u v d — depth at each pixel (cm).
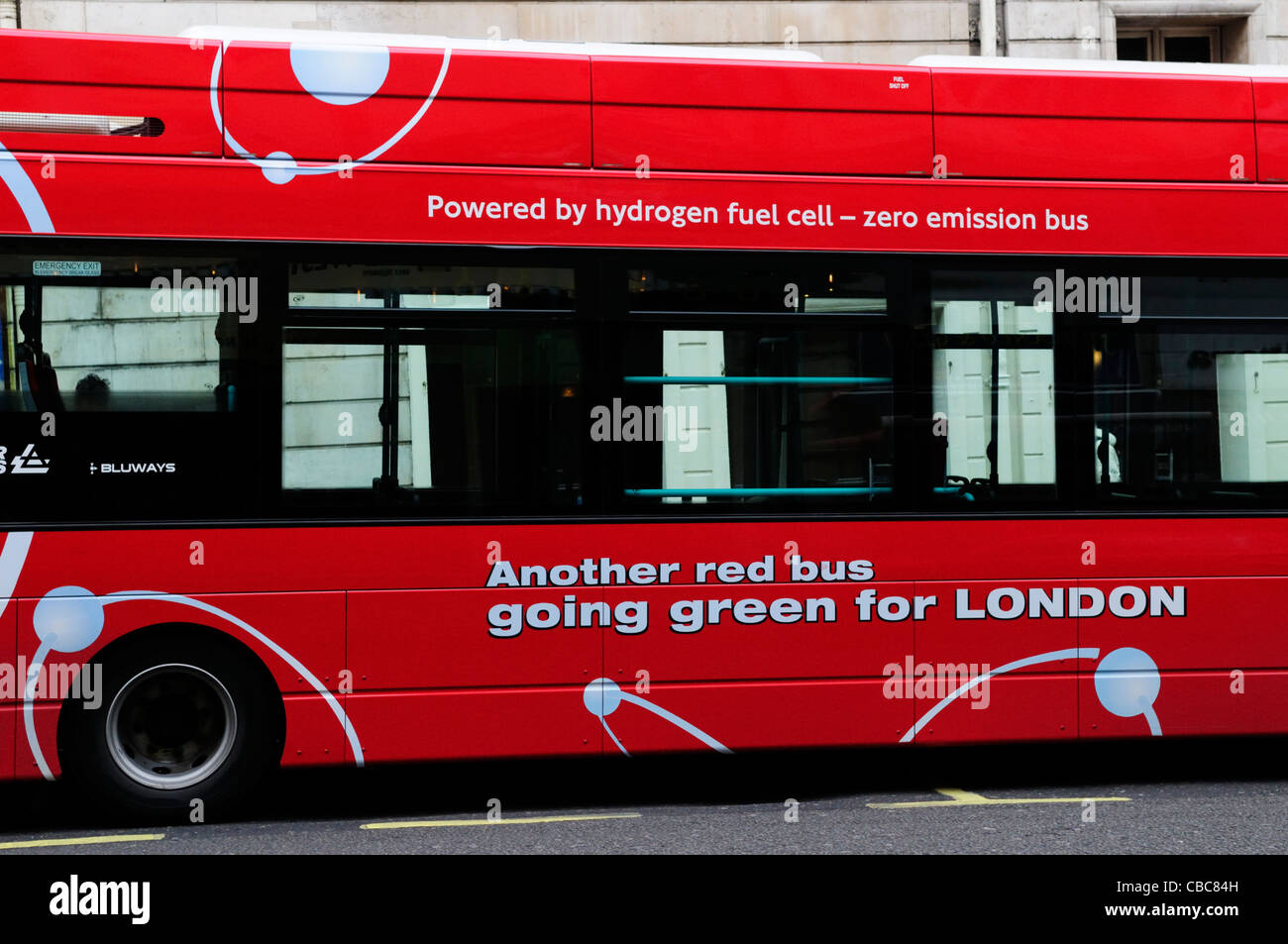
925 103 638
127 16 1249
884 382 628
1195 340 652
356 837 557
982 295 636
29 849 541
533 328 604
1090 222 646
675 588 607
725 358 617
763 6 1309
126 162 574
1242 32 1352
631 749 602
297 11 1275
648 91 618
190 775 580
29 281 564
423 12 1289
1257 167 662
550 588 598
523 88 609
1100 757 739
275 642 577
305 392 585
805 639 616
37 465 563
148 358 573
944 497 629
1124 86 654
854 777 685
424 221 597
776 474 618
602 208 611
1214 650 645
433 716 588
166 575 569
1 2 1220
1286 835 550
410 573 588
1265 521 651
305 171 589
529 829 570
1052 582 634
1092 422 641
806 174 627
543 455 602
